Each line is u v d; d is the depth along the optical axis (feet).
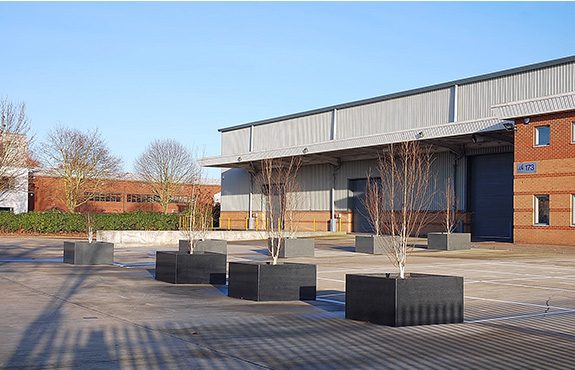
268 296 39.86
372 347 25.86
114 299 40.14
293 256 83.51
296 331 29.40
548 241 92.68
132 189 242.58
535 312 36.24
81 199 195.42
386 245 90.58
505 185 119.34
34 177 209.67
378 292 31.35
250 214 177.99
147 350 24.89
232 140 186.80
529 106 93.81
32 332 28.43
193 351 24.81
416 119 130.21
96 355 23.88
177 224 156.76
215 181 257.34
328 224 157.07
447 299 31.83
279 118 167.32
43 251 90.43
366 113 142.41
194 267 49.70
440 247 95.14
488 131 103.35
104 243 68.13
